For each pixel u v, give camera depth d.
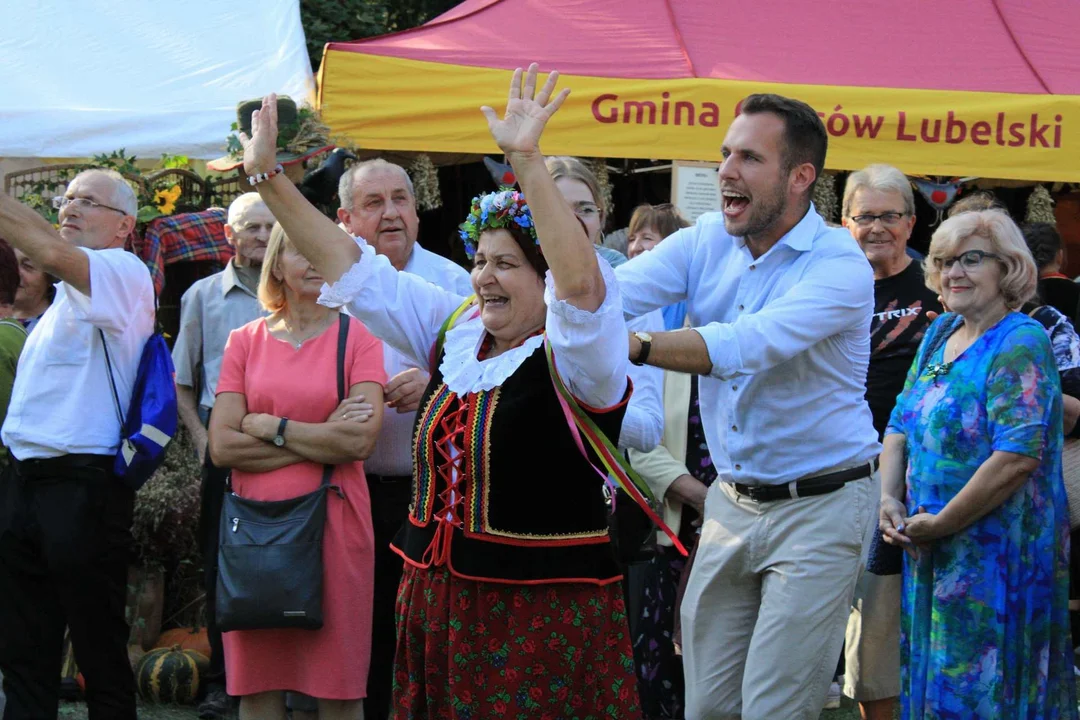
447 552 2.80
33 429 4.15
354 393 4.00
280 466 3.96
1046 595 3.68
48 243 3.93
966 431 3.70
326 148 5.43
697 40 7.46
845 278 3.27
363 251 3.06
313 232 3.01
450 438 2.79
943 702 3.66
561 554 2.76
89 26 9.07
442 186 9.54
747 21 7.67
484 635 2.76
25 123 7.80
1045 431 3.62
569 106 6.79
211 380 4.96
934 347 3.96
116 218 4.36
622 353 2.61
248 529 3.87
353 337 4.09
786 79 7.12
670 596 4.82
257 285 5.04
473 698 2.76
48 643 4.27
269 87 8.71
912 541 3.76
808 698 3.46
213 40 9.22
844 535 3.45
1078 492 5.08
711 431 3.60
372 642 4.30
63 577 4.13
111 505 4.20
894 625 4.39
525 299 2.81
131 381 4.24
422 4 14.15
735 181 3.32
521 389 2.75
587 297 2.54
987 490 3.59
